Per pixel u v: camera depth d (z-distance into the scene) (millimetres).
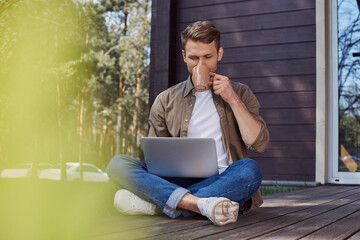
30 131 13211
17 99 9008
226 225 1803
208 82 2023
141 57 25922
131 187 2043
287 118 5246
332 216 2125
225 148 2168
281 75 5309
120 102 25453
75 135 21234
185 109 2238
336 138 5113
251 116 2078
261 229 1708
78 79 19219
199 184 1993
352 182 4988
